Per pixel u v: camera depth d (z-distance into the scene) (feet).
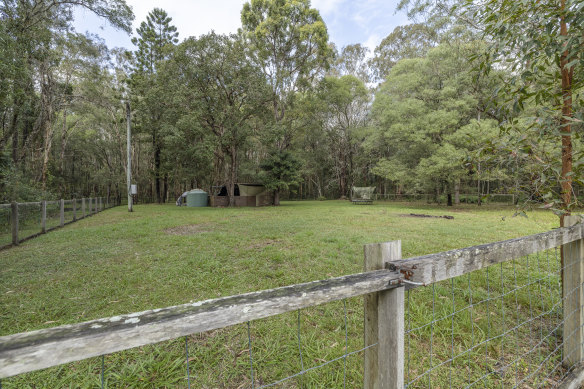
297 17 67.26
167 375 5.61
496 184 60.29
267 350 6.41
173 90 57.57
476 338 6.91
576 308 5.87
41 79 48.01
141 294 9.73
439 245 16.79
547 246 5.18
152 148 83.30
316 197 121.29
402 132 54.90
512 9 5.37
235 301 2.29
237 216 37.58
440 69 54.39
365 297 3.25
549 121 5.03
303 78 70.85
